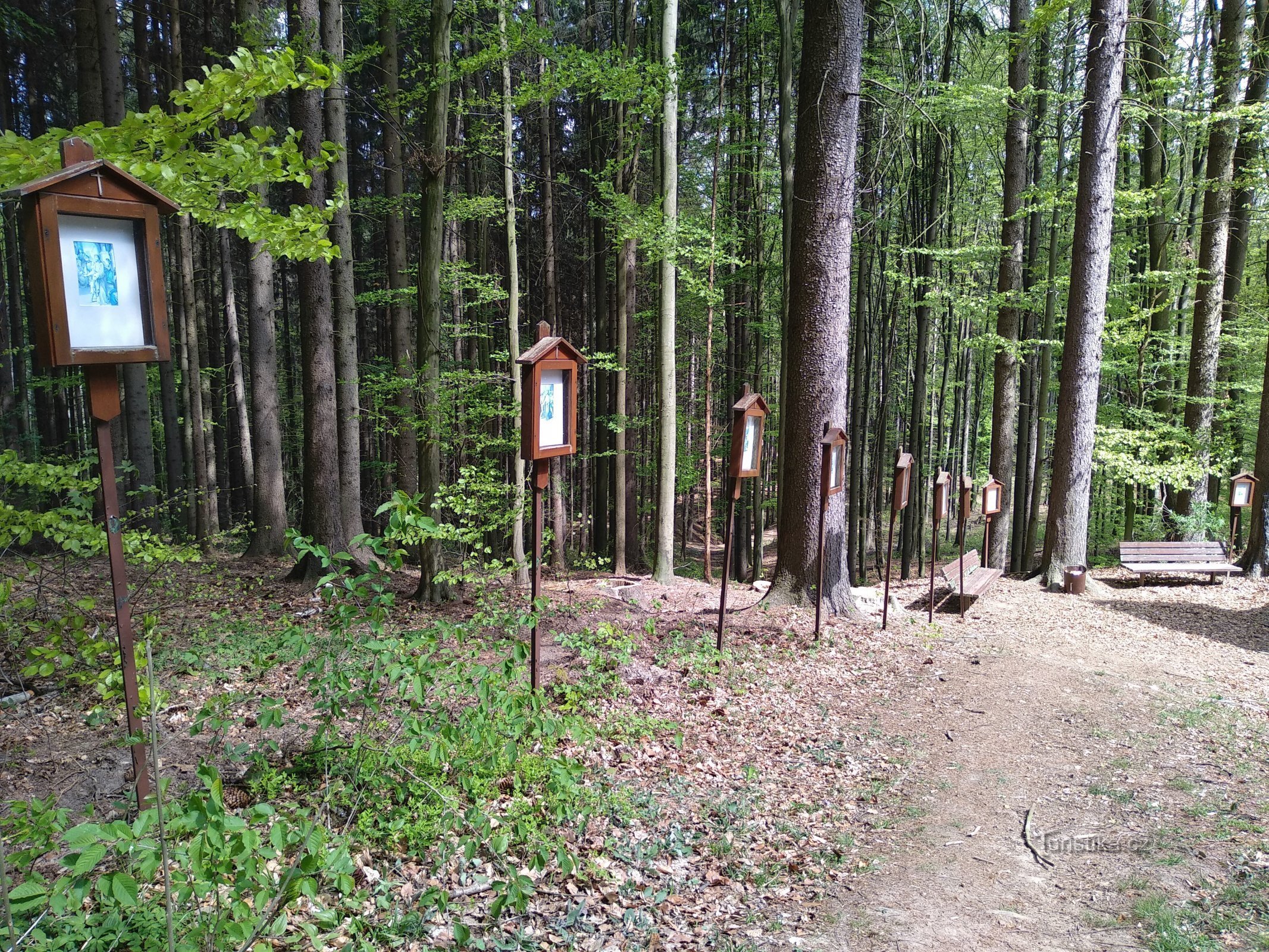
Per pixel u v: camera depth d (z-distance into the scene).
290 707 5.27
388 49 12.08
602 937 3.21
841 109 8.34
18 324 15.09
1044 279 14.70
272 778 4.09
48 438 15.30
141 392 12.09
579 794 4.19
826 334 8.59
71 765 4.41
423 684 3.20
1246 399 15.58
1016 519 18.14
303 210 3.49
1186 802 4.61
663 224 10.77
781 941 3.30
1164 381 15.44
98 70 11.02
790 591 9.00
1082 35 12.64
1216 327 12.91
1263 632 8.83
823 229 8.47
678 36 16.81
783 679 6.75
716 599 11.36
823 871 3.91
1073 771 5.12
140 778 2.91
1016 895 3.68
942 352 24.16
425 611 8.45
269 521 12.12
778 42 14.59
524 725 3.62
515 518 10.13
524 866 3.61
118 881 1.83
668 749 5.20
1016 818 4.50
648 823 4.22
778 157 16.53
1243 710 6.23
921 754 5.41
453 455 11.87
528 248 20.27
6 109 14.54
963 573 10.73
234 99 2.99
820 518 7.77
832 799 4.73
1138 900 3.58
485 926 3.17
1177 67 14.15
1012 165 13.10
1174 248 14.54
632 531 16.84
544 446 4.81
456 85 11.31
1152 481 11.93
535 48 8.53
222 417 20.86
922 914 3.52
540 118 15.36
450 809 3.46
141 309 2.89
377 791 3.78
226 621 7.70
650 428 19.12
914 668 7.35
